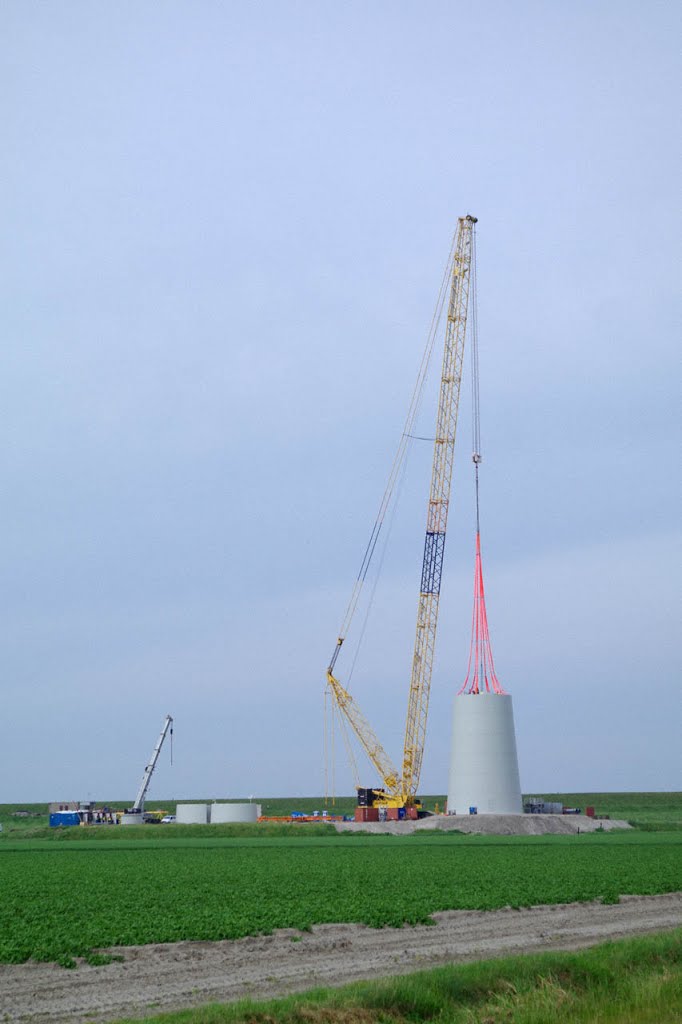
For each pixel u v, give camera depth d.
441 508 157.38
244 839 133.50
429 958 38.53
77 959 37.31
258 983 34.22
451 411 156.38
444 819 149.62
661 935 38.88
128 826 154.38
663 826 170.12
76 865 78.94
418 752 161.12
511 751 159.38
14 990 33.00
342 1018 27.91
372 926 44.91
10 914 46.91
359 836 140.88
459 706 160.12
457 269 156.75
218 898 53.81
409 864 78.19
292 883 62.25
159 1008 30.94
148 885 61.12
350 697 173.12
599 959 34.12
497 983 31.45
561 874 67.75
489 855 90.25
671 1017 27.98
